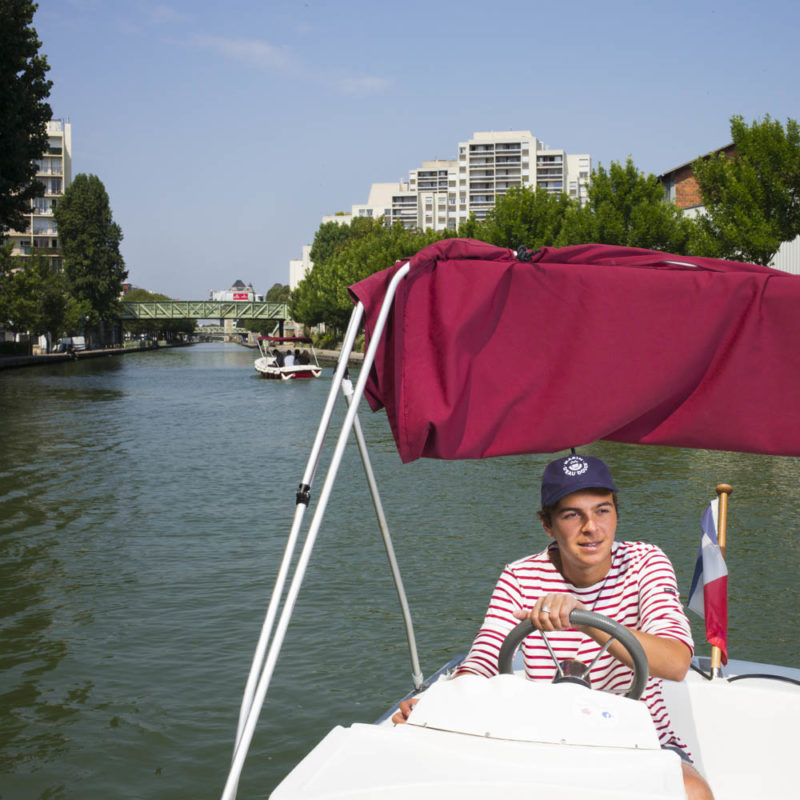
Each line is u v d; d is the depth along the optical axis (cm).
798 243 4031
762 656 727
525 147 18500
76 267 12150
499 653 287
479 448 304
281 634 265
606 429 307
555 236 4894
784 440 304
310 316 11319
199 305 15938
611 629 262
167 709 644
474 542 1116
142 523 1287
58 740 599
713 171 3212
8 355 9000
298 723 619
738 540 1105
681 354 306
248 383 5491
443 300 300
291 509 1377
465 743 235
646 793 213
